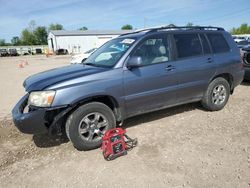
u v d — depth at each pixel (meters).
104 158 3.53
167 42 4.42
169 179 2.96
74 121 3.60
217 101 5.23
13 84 10.56
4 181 3.13
